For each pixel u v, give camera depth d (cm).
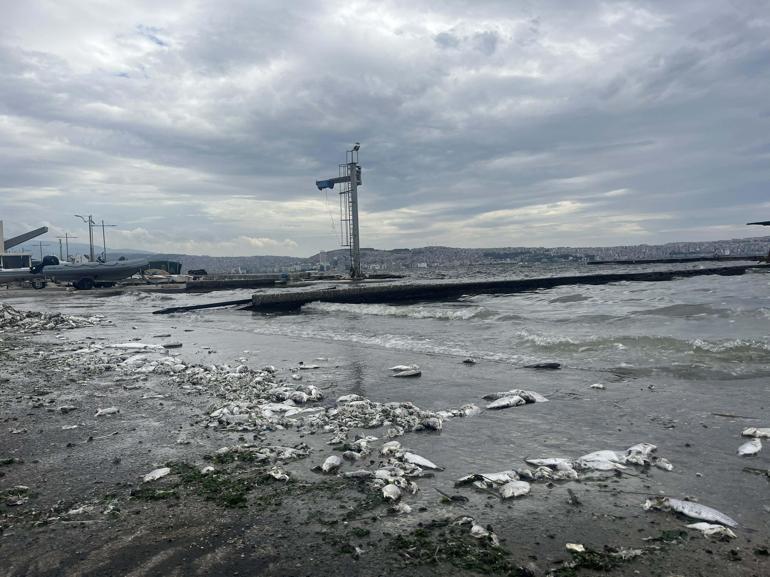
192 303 3894
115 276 6388
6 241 11069
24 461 624
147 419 807
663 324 1755
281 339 1858
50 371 1227
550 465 582
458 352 1416
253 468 591
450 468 588
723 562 378
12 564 390
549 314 2256
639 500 490
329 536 429
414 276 8519
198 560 392
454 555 394
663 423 725
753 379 949
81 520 464
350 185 7231
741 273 5778
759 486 511
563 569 373
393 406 859
